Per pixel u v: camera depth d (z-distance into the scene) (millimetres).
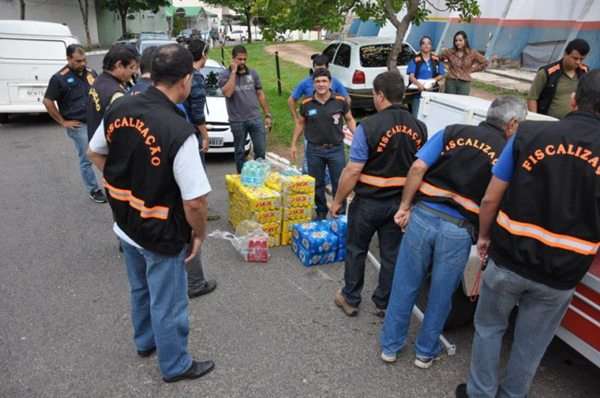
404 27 8266
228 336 3314
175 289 2660
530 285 2238
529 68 14172
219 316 3545
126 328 3377
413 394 2828
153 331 2873
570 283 2178
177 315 2713
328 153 4879
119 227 2646
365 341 3301
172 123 2332
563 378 2996
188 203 2398
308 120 4848
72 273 4125
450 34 15977
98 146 2555
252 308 3660
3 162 7629
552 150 2092
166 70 2383
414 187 2807
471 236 2705
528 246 2164
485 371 2561
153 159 2324
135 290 2885
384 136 3080
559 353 3244
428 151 2750
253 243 4352
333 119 4781
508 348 3277
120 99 2461
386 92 3143
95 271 4172
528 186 2146
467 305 3316
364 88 10086
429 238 2754
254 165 4895
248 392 2807
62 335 3279
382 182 3166
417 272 2871
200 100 4309
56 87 5426
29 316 3484
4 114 10461
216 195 6113
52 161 7703
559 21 13281
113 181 2473
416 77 8312
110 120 2422
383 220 3305
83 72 5574
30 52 9758
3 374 2896
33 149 8477
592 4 12383
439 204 2742
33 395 2742
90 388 2807
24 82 9805
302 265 4383
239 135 5750
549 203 2094
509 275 2279
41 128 10133
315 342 3275
